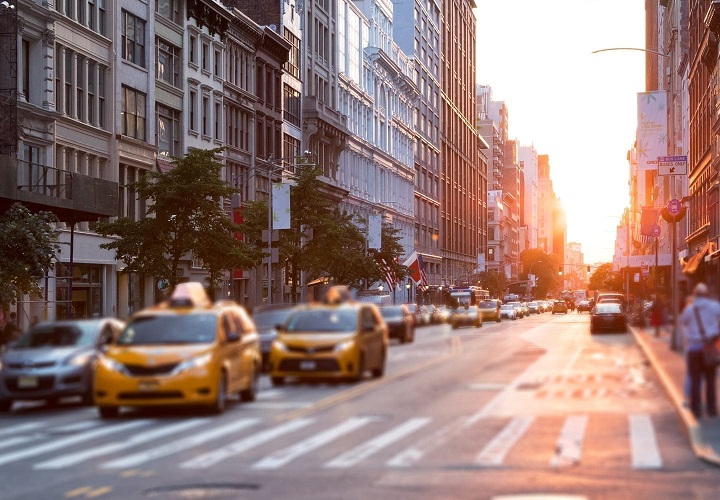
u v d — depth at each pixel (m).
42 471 13.71
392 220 116.25
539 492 11.46
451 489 11.76
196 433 17.31
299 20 85.19
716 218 64.94
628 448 14.67
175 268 45.97
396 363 32.81
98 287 51.75
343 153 97.19
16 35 42.62
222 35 67.94
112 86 52.59
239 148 70.75
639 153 58.12
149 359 19.64
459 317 68.06
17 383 21.50
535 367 29.84
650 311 55.53
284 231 62.31
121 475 13.23
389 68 114.69
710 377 16.95
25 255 34.75
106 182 42.81
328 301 28.34
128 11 54.53
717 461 13.10
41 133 45.62
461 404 20.64
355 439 16.12
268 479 12.70
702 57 70.00
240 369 21.50
